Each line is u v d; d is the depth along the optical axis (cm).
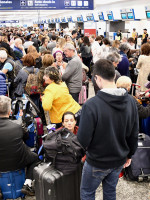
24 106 316
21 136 249
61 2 1002
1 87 409
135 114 179
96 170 178
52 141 231
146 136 322
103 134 168
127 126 174
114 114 165
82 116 166
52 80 315
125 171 302
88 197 194
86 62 817
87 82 531
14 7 963
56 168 229
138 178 286
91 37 779
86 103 166
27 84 395
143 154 295
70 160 225
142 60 453
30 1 972
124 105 167
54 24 2958
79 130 169
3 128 238
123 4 1466
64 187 226
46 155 237
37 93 408
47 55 391
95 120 163
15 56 592
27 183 259
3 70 452
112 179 189
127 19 1444
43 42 707
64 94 315
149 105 300
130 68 604
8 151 240
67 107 318
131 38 777
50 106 303
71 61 391
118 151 175
